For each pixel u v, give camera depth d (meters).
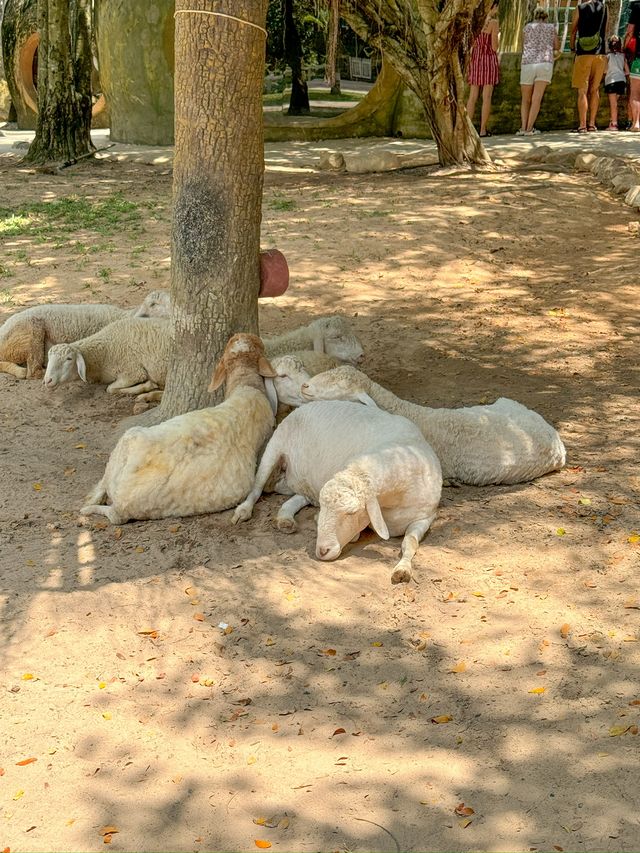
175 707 3.91
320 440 5.03
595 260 9.01
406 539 4.70
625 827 3.34
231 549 4.82
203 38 5.22
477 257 9.10
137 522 5.08
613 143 12.95
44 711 3.90
